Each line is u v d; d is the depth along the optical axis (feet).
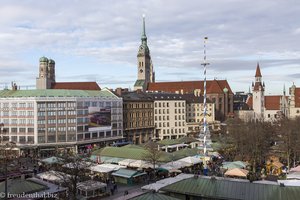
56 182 263.08
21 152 474.90
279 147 434.71
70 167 268.82
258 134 437.99
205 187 199.72
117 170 315.17
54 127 490.08
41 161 347.77
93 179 295.89
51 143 486.79
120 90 620.90
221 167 335.06
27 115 483.92
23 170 327.88
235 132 484.74
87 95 541.34
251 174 303.68
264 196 184.03
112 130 563.89
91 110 526.57
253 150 394.73
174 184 209.05
